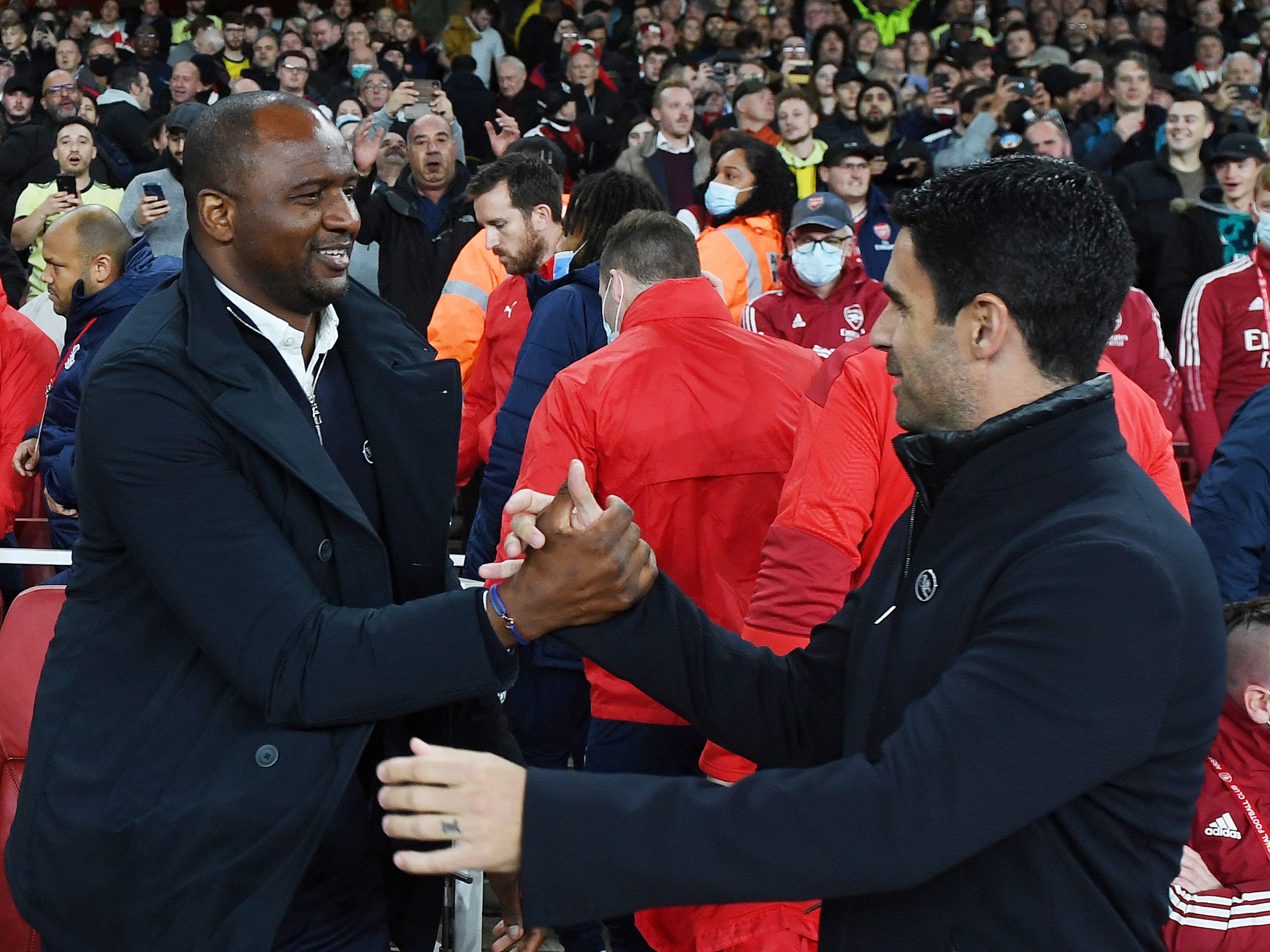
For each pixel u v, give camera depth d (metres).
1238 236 4.91
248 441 1.35
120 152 6.97
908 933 1.11
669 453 2.24
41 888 1.34
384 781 1.07
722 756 2.01
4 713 2.02
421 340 1.59
